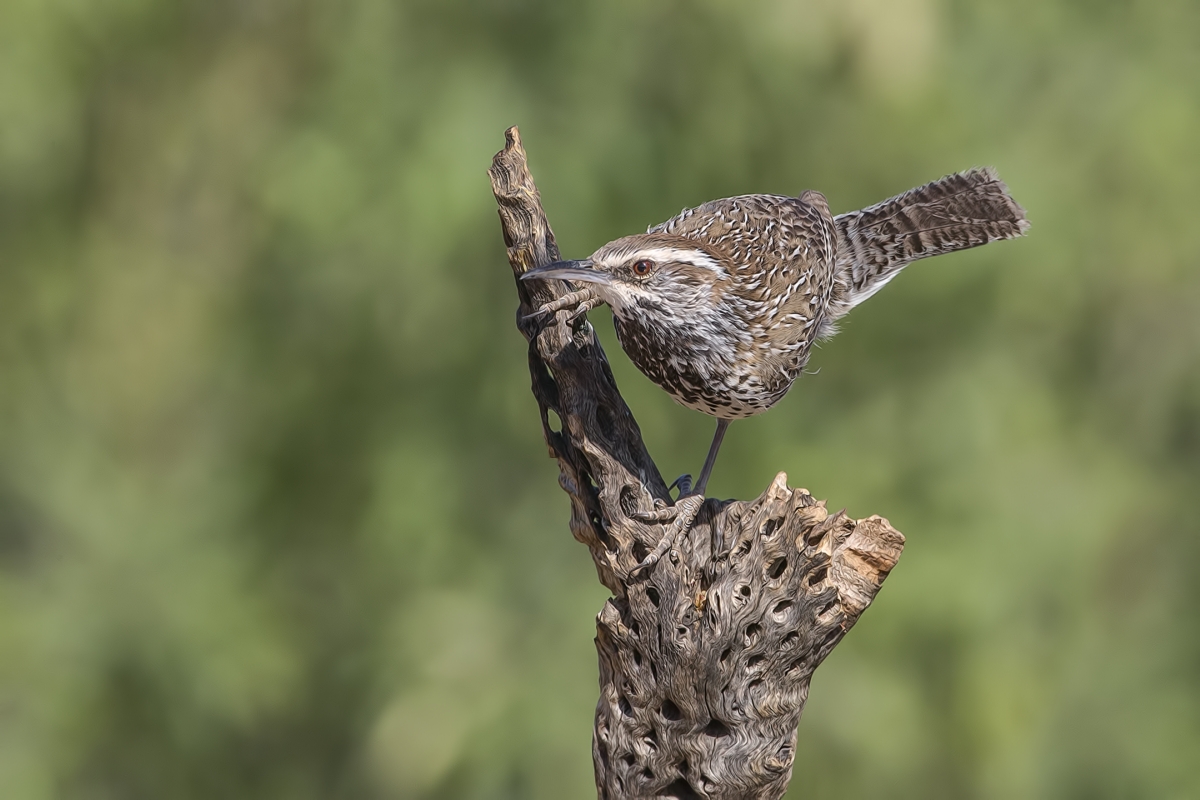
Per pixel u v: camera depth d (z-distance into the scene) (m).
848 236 8.21
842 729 12.73
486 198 12.34
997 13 14.12
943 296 13.37
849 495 13.15
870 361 13.92
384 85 12.84
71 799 13.62
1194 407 14.28
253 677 13.64
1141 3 14.06
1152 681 13.80
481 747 12.70
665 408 13.20
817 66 12.88
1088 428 14.21
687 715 6.28
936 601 12.65
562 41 12.87
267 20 13.93
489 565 13.65
